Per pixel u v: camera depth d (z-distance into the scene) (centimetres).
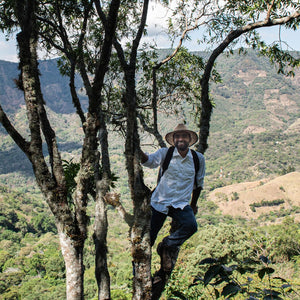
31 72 333
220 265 241
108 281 355
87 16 505
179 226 282
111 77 625
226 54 527
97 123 339
